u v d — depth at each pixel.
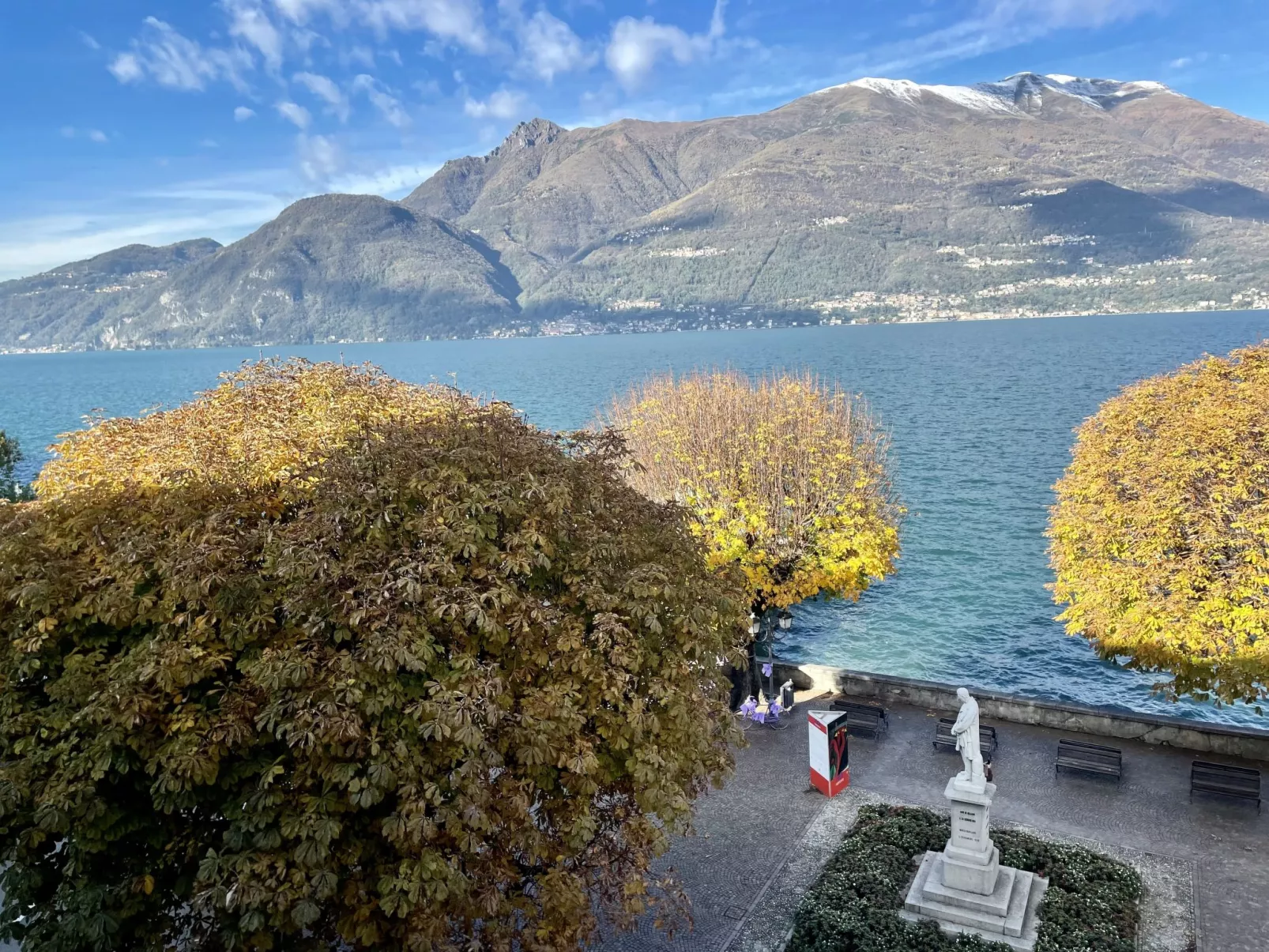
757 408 36.34
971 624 46.16
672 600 15.66
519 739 13.01
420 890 11.82
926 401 129.12
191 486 16.28
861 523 30.91
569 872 14.18
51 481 20.33
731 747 26.03
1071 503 32.84
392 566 13.57
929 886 17.77
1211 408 28.80
